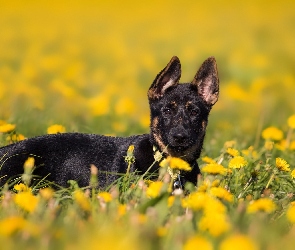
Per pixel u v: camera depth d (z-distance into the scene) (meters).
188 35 37.03
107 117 16.20
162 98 9.78
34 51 28.62
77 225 6.43
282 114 17.41
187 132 9.35
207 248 5.38
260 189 9.27
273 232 6.38
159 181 7.88
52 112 15.56
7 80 21.03
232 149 9.54
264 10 48.62
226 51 29.69
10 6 52.12
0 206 7.42
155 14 49.09
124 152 9.62
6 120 13.84
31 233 5.81
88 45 32.94
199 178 8.22
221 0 55.81
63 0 56.44
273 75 23.64
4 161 9.64
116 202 7.27
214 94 10.00
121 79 23.31
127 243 5.48
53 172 9.75
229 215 7.00
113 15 48.84
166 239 6.04
